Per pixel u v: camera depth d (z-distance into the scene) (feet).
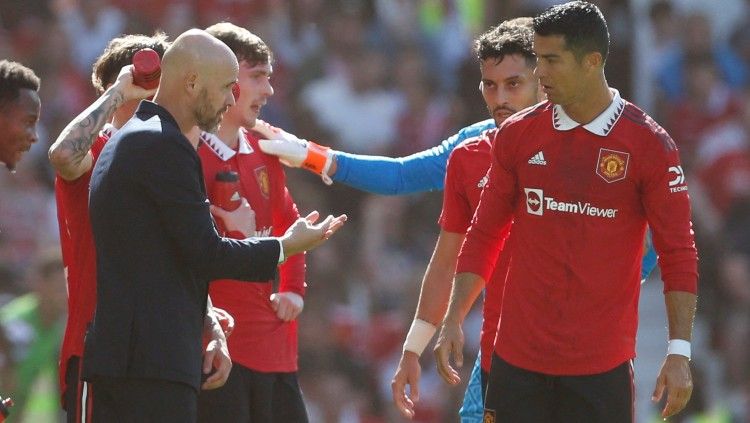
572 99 62.18
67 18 167.02
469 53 161.48
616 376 63.57
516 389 64.08
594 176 62.39
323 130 163.02
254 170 74.74
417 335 71.26
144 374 59.98
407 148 161.48
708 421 144.87
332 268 146.92
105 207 60.23
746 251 158.71
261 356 73.97
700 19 168.35
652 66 166.71
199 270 60.64
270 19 167.43
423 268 150.41
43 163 154.40
